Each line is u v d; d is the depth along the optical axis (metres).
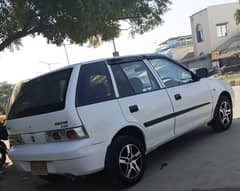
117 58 6.31
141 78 6.48
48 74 6.00
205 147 7.27
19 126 5.98
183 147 7.53
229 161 6.20
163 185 5.66
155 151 7.57
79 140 5.34
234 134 7.88
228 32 57.22
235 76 33.44
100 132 5.49
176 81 7.12
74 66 5.79
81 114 5.38
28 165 5.92
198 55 61.03
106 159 5.57
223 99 8.23
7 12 9.27
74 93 5.48
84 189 6.21
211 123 8.17
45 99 5.75
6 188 7.18
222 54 52.78
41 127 5.65
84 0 8.05
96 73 5.87
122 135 5.87
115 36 11.34
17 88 6.46
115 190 5.80
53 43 10.32
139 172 5.96
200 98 7.47
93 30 9.09
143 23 11.33
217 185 5.29
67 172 5.44
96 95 5.66
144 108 6.19
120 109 5.84
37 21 9.33
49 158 5.50
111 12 8.51
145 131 6.15
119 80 6.09
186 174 5.96
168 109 6.62
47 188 6.72
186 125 7.07
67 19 8.67
